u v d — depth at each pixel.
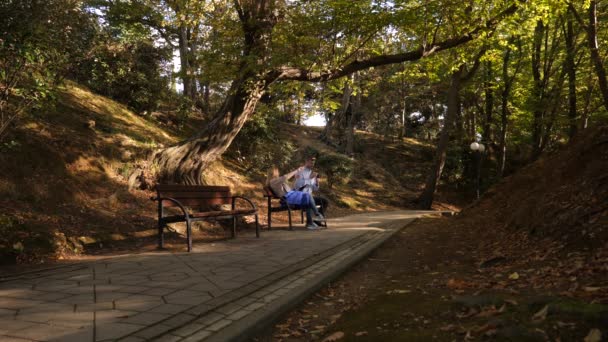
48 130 9.32
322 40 9.95
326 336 2.95
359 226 10.09
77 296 3.68
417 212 17.08
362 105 37.44
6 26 5.00
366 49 11.55
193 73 11.99
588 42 17.45
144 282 4.25
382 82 31.16
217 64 10.42
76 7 6.16
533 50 22.64
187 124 18.28
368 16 9.53
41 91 5.68
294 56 9.71
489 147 33.09
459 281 3.90
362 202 21.09
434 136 39.53
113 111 13.30
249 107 10.70
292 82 11.80
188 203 7.15
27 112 6.70
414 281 4.35
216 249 6.54
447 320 2.78
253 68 9.48
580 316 2.31
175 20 11.45
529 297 2.94
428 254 6.24
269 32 9.90
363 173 28.11
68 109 11.26
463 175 31.34
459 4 10.33
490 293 3.26
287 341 2.99
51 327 2.85
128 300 3.55
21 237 5.76
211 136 10.62
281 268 5.00
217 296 3.69
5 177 7.16
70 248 6.14
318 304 3.94
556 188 5.86
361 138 35.84
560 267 3.70
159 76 15.30
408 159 33.22
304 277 4.60
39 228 6.19
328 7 9.62
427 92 36.09
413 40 13.16
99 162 9.39
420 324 2.79
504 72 23.59
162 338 2.71
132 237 7.26
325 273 4.78
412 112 42.75
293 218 12.16
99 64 11.77
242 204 12.48
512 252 4.96
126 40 10.88
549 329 2.25
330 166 19.94
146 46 14.38
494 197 10.13
